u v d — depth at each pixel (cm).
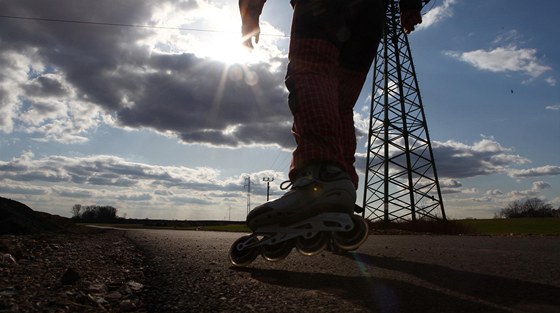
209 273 177
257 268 191
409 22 269
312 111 189
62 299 121
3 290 130
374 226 2350
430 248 313
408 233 1243
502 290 132
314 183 183
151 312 115
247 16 237
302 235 180
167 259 235
